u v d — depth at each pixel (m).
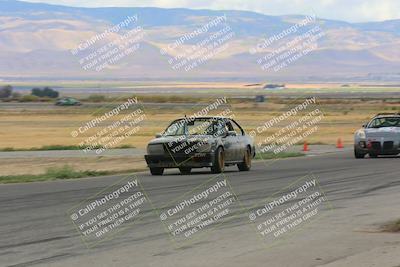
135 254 18.36
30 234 21.38
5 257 18.08
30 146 73.81
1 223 23.44
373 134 51.75
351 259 17.25
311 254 18.00
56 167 46.03
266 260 17.41
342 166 44.88
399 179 36.28
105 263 17.34
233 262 17.23
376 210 25.33
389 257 17.34
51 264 17.27
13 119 140.62
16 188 34.62
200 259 17.64
